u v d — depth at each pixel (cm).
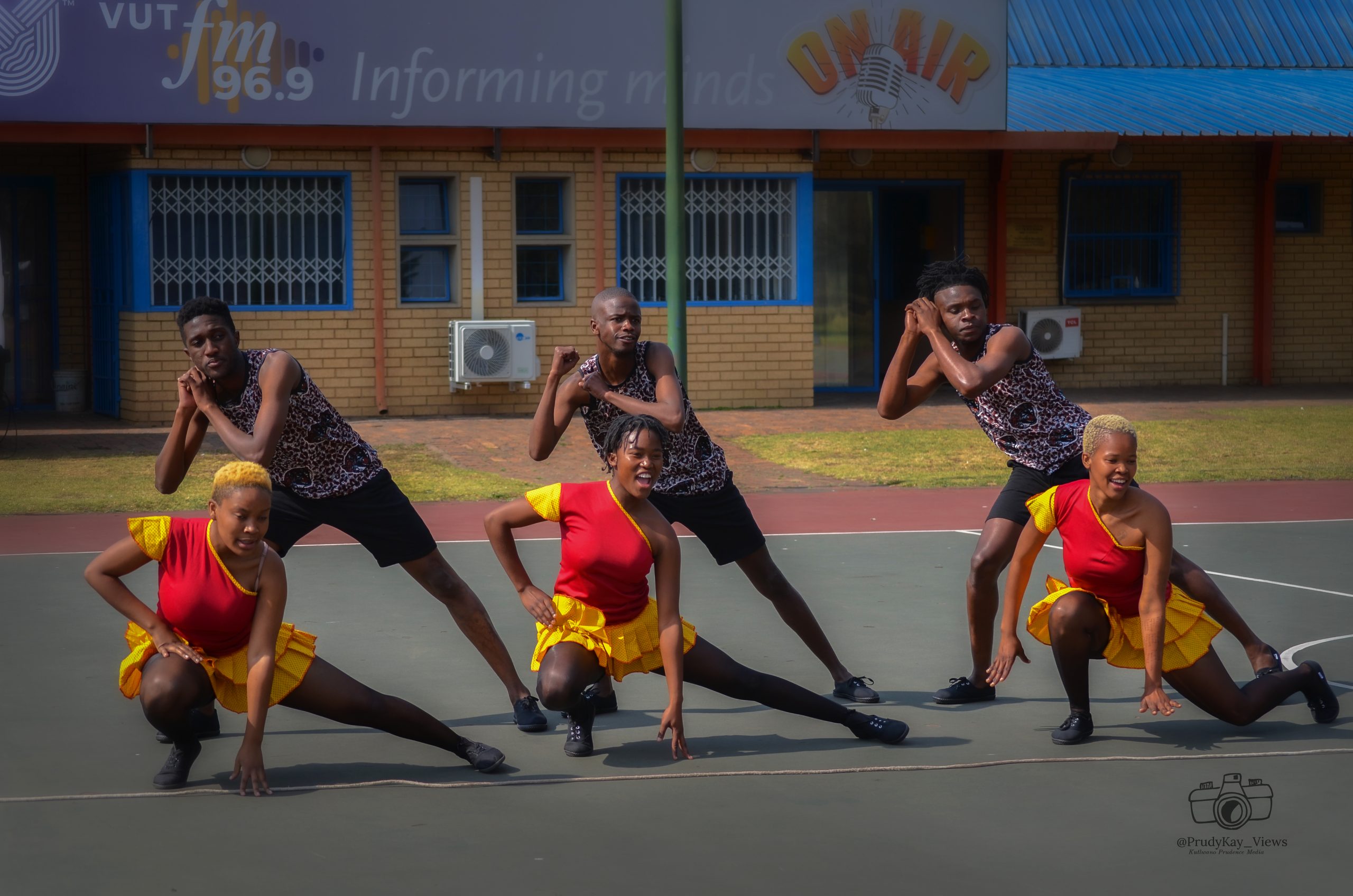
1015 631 747
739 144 2119
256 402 699
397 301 2025
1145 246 2528
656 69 2075
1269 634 914
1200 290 2534
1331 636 909
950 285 755
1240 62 2703
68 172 2120
